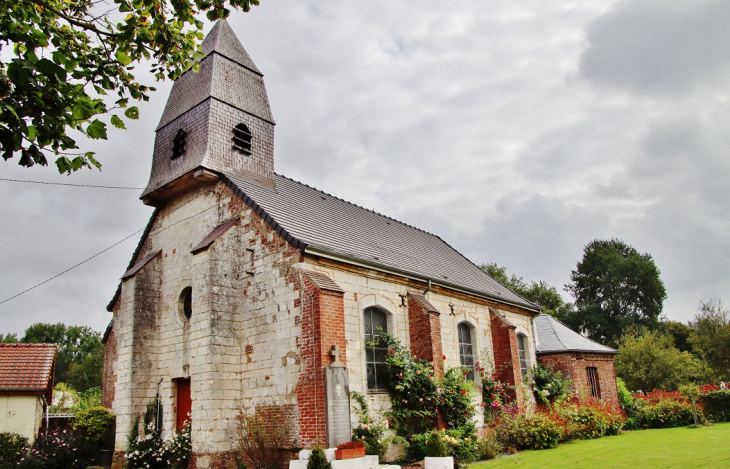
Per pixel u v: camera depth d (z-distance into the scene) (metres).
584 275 57.34
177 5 7.14
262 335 13.49
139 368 15.17
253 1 7.45
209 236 14.62
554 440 16.88
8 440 15.85
